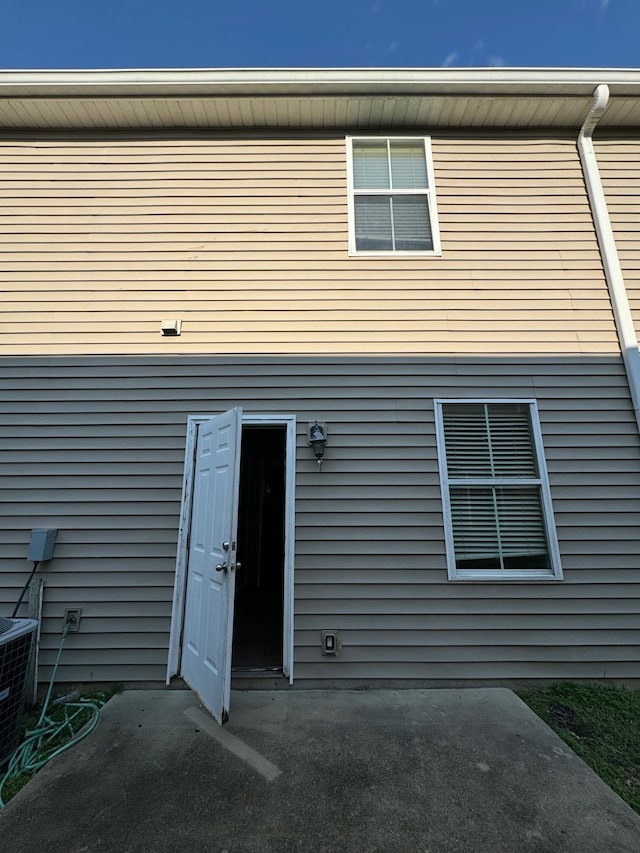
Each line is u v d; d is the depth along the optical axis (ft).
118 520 11.18
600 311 12.68
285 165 13.64
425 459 11.57
